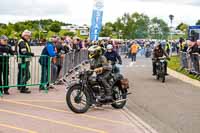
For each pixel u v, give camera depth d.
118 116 9.59
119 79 10.51
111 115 9.70
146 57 45.41
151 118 9.54
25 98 11.66
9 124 8.29
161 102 12.02
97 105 10.30
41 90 13.34
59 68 15.45
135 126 8.49
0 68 11.76
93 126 8.38
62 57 15.77
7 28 65.19
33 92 12.88
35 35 67.62
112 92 10.31
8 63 11.95
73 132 7.77
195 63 20.50
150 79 19.12
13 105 10.49
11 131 7.67
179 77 20.47
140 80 18.59
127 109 10.67
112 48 12.77
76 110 9.74
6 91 12.15
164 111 10.52
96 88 10.00
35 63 14.26
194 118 9.57
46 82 13.24
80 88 9.75
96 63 10.10
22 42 12.39
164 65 18.12
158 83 17.44
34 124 8.38
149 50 45.38
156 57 18.77
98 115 9.64
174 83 17.58
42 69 13.20
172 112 10.36
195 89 15.45
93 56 10.12
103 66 10.05
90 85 9.91
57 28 69.25
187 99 12.70
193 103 11.88
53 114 9.53
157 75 18.47
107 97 10.15
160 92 14.39
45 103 10.97
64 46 18.23
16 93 12.52
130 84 16.84
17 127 8.04
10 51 12.16
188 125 8.77
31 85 12.73
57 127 8.18
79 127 8.24
